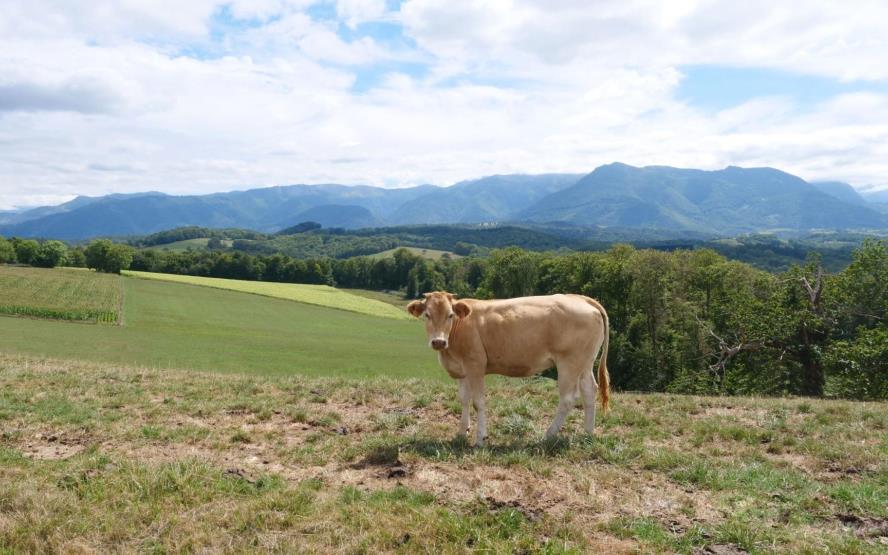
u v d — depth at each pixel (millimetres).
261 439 8758
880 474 6957
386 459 7582
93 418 9594
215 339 53969
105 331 54500
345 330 68500
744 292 32375
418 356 49969
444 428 9516
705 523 5555
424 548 5023
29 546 5062
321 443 8477
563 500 6125
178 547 5000
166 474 6516
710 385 34062
